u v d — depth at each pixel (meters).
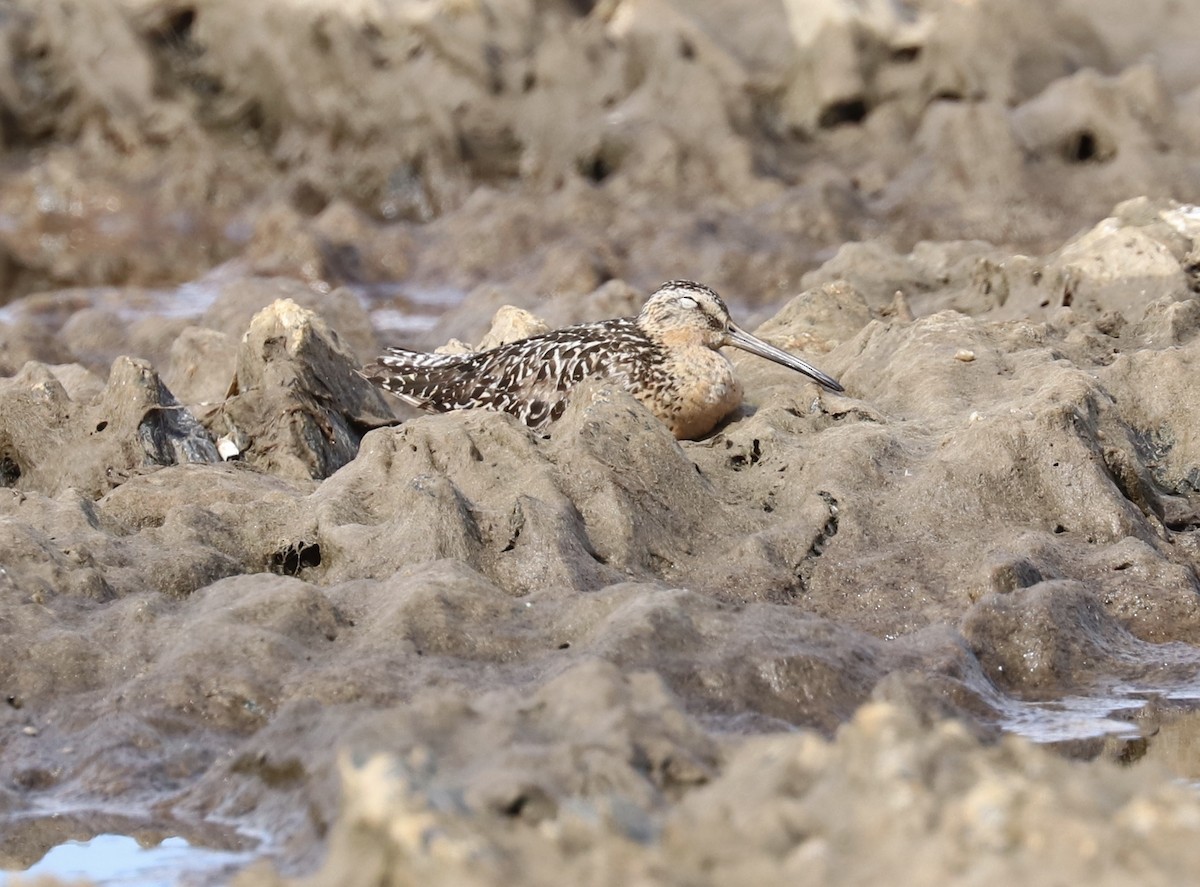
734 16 79.25
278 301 35.38
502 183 76.19
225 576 27.58
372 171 76.19
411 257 68.56
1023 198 67.12
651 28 77.19
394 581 26.25
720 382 35.28
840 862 14.70
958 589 27.81
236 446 34.03
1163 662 26.50
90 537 27.81
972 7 75.25
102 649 24.81
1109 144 69.19
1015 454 30.08
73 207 75.69
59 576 26.23
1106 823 14.52
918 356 35.59
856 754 15.96
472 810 15.60
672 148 71.06
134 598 25.83
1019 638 26.36
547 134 75.69
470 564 27.41
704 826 15.54
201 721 23.28
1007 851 14.25
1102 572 28.34
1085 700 25.64
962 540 29.02
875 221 67.38
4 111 79.56
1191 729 24.39
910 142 73.00
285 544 28.89
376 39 79.25
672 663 23.98
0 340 49.72
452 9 78.38
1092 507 29.58
